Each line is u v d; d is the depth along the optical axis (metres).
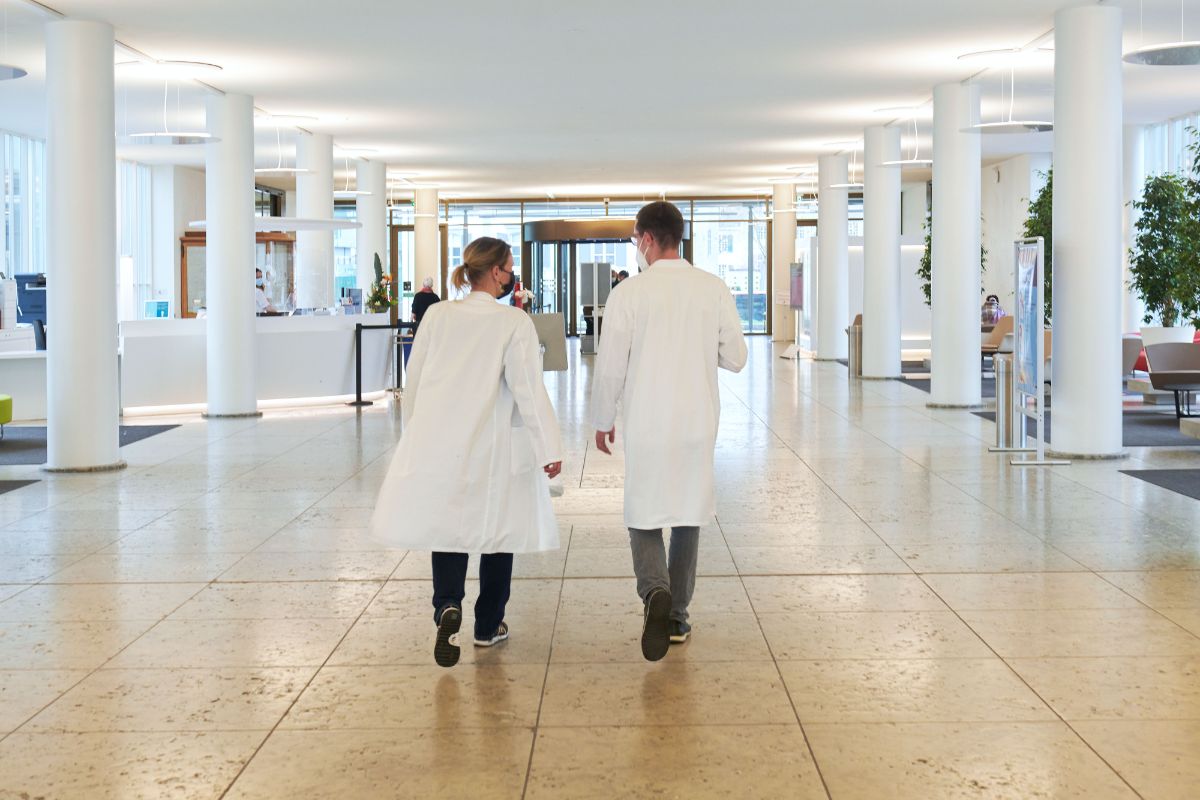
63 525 8.09
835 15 11.84
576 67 14.67
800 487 9.34
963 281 15.71
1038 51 13.74
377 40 12.84
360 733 4.20
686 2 11.25
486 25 12.19
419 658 5.05
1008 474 9.98
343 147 23.38
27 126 20.91
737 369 5.18
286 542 7.44
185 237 25.08
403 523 4.74
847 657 5.01
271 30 12.23
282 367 16.50
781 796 3.64
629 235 33.97
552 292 35.28
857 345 20.75
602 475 10.02
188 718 4.36
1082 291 11.00
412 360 4.90
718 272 37.34
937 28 12.46
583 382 20.11
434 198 33.41
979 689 4.58
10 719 4.36
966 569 6.57
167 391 15.68
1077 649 5.08
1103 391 10.96
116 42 12.73
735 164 27.28
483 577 5.18
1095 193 11.02
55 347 10.81
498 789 3.71
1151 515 8.10
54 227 10.92
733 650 5.13
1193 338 15.77
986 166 27.70
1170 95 18.06
